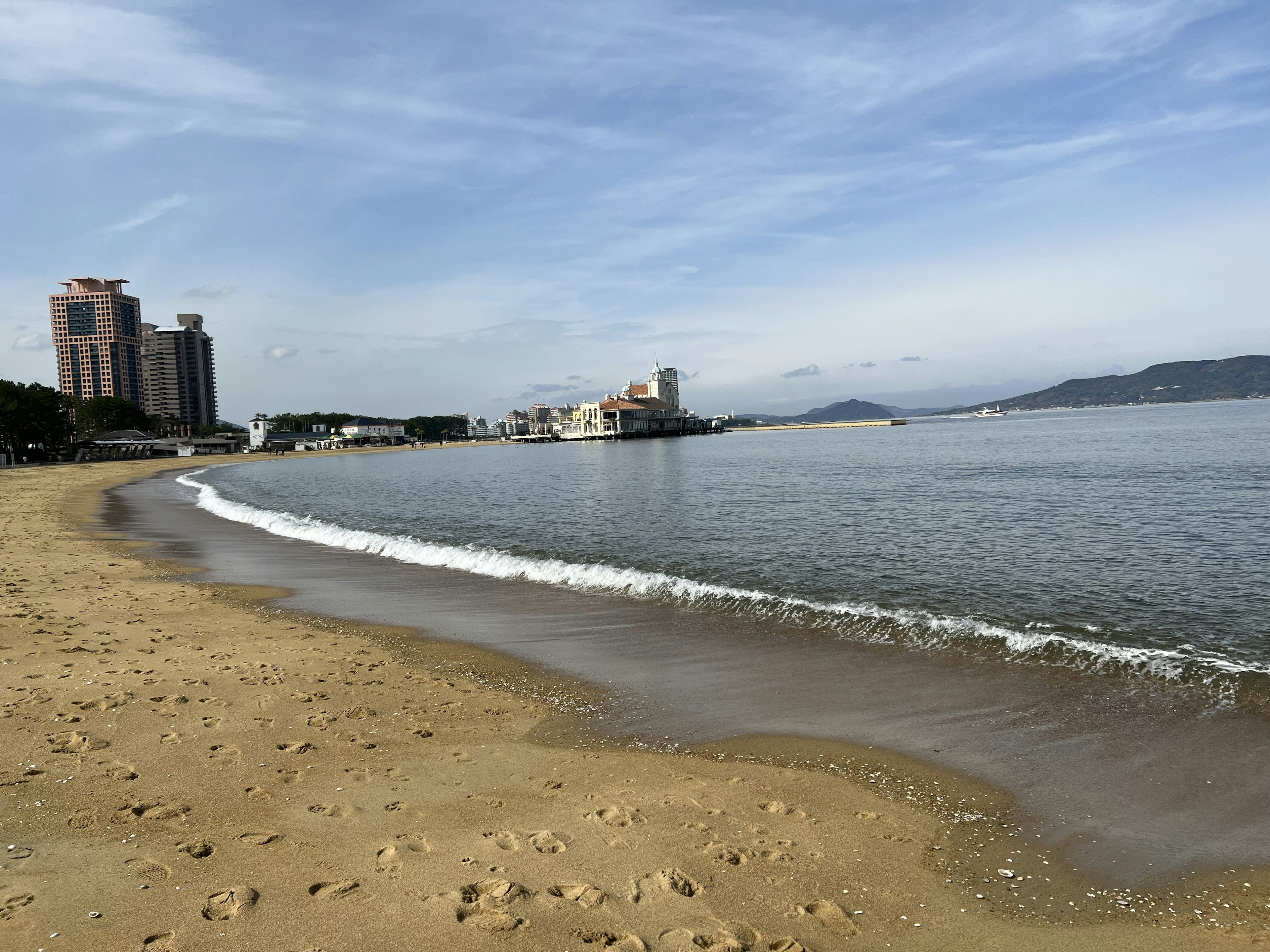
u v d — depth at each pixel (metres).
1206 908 5.42
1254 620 13.57
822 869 5.89
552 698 10.11
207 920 4.84
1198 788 7.25
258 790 7.00
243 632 13.55
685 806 6.93
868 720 9.19
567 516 33.72
